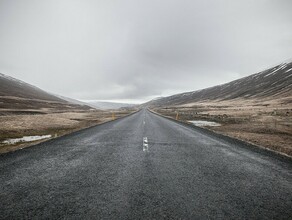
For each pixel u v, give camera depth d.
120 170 6.34
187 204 4.12
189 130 17.67
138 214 3.72
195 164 7.07
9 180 5.47
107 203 4.14
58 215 3.69
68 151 9.22
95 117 43.50
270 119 31.34
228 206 4.06
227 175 5.94
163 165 6.90
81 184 5.18
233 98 151.12
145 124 23.62
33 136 16.23
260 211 3.89
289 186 5.17
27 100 124.94
